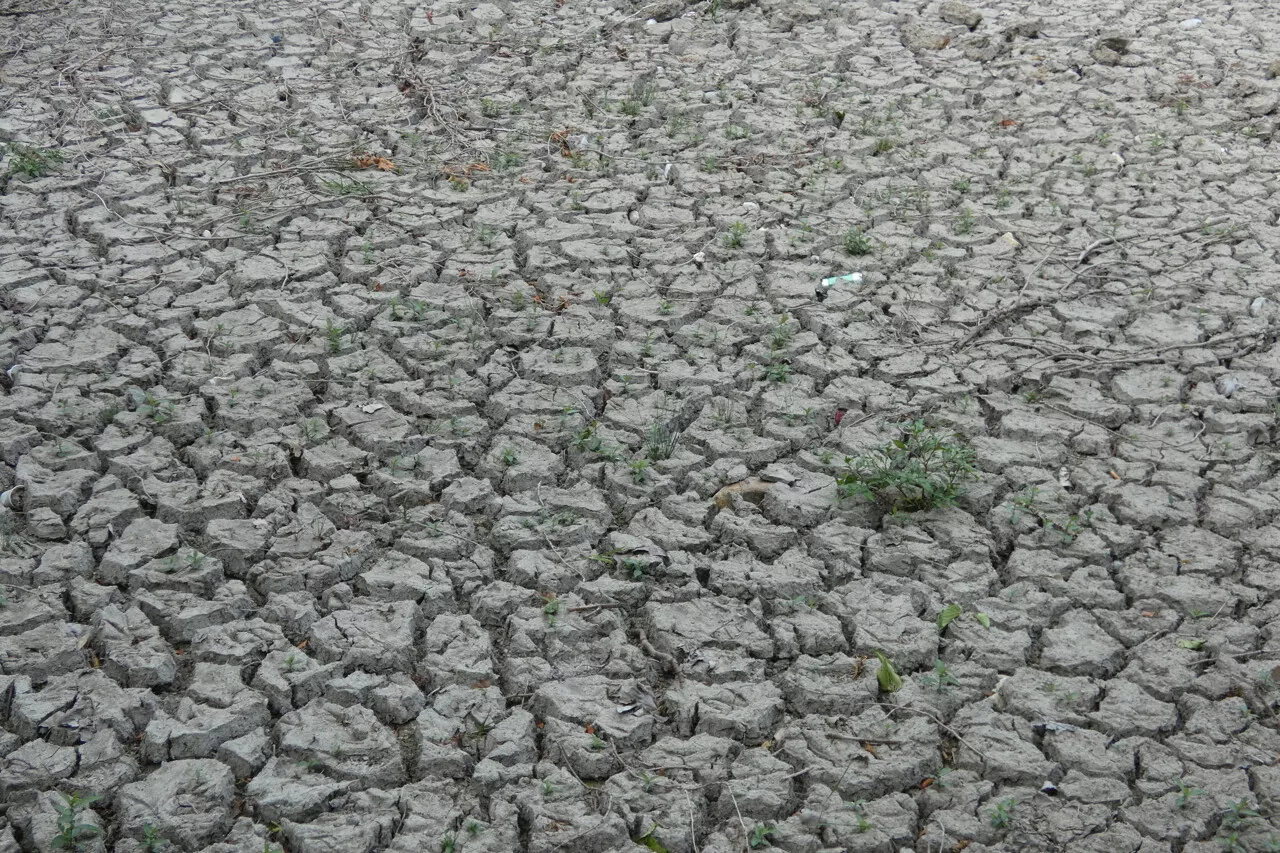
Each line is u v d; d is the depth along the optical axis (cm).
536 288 581
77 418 472
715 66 842
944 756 357
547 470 459
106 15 872
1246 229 641
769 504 447
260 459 457
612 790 342
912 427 468
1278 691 373
